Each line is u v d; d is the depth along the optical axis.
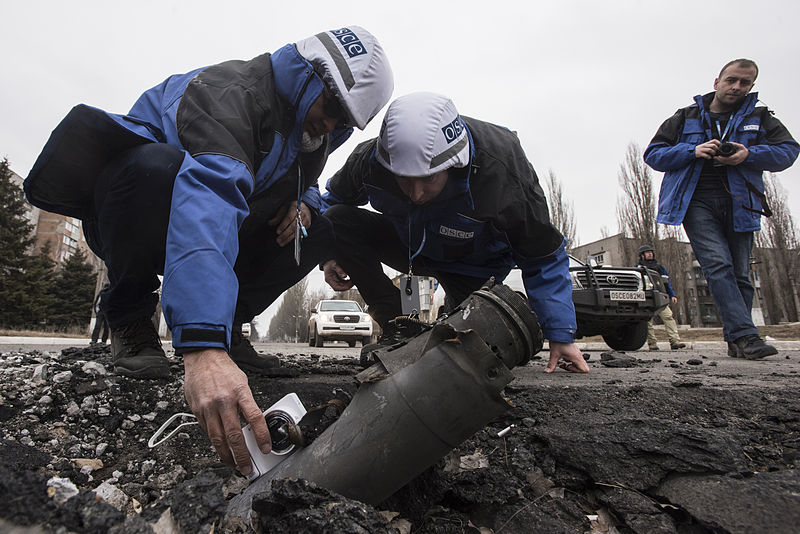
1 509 0.60
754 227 3.79
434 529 1.15
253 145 1.63
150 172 1.63
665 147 4.02
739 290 4.09
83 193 1.87
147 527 0.69
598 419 1.59
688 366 3.48
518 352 1.14
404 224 2.73
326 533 0.84
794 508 1.03
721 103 3.89
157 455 1.49
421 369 1.01
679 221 3.97
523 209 2.32
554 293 2.48
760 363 3.65
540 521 1.17
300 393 1.94
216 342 1.06
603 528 1.17
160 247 1.85
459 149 2.13
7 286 28.03
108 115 1.64
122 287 1.97
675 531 1.09
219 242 1.17
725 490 1.15
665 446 1.34
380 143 2.22
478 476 1.33
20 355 2.67
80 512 0.66
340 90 1.79
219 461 1.46
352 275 3.26
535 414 1.73
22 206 30.38
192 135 1.47
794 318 37.22
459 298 3.15
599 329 6.46
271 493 0.92
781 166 3.73
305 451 1.08
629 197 30.73
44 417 1.63
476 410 1.01
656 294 6.14
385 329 3.21
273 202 2.20
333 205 3.21
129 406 1.76
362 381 1.06
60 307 33.34
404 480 1.04
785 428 1.59
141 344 2.11
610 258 47.53
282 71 1.81
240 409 1.05
